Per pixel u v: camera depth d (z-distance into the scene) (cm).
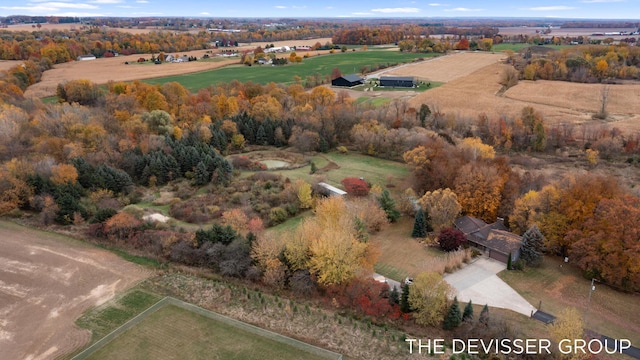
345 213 7719
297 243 6644
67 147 10144
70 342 5375
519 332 5588
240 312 6044
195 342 5419
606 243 6594
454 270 7081
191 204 9094
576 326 4978
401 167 11606
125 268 6906
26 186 8612
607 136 12719
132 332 5559
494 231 7769
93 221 7875
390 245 7925
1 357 5122
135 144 11138
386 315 5966
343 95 16688
